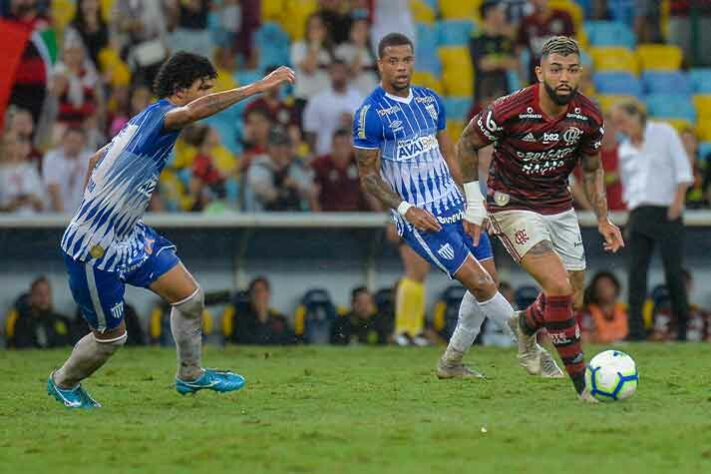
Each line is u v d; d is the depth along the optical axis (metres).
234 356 39.88
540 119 25.48
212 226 47.94
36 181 49.28
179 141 50.97
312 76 53.53
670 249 45.09
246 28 55.47
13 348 46.94
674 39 61.44
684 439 20.70
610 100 58.84
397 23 57.28
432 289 50.34
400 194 29.89
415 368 34.22
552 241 26.92
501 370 32.59
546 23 55.97
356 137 29.73
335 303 50.31
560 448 20.00
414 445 20.38
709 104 60.00
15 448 20.64
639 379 30.03
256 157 49.88
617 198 51.31
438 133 30.53
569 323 25.14
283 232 49.97
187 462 19.16
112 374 33.28
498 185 26.55
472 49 54.91
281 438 21.14
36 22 51.97
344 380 30.61
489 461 19.02
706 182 52.59
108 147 24.53
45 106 50.50
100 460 19.48
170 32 54.25
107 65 52.19
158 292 25.00
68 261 24.64
